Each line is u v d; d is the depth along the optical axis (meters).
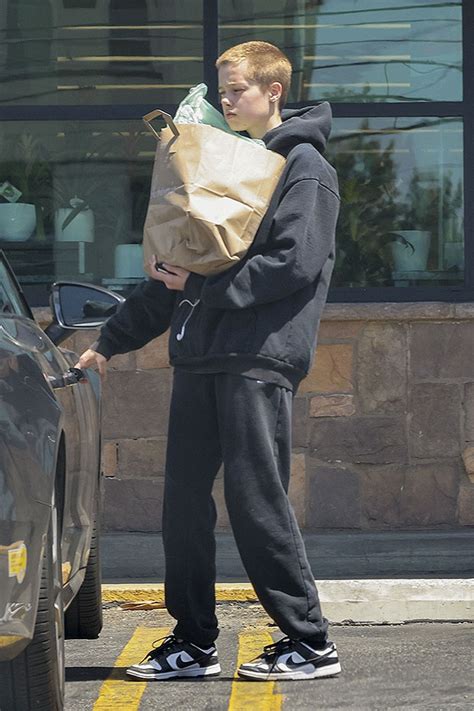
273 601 10.40
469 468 17.62
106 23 18.44
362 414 17.66
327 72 18.42
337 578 16.02
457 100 18.33
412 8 18.36
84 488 10.71
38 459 7.92
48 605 8.43
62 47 18.45
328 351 17.61
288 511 10.34
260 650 12.21
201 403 10.49
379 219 18.34
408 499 17.69
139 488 17.69
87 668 11.44
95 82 18.44
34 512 7.82
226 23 18.41
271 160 10.08
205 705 9.93
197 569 10.65
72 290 11.38
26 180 18.47
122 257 18.48
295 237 10.02
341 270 18.31
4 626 7.61
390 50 18.36
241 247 9.94
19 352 8.52
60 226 18.52
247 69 10.59
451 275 18.33
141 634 13.28
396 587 13.70
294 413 17.62
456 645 12.31
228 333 10.23
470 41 18.30
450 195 18.34
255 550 10.30
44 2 18.44
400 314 17.45
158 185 10.08
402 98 18.36
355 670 11.07
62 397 9.45
